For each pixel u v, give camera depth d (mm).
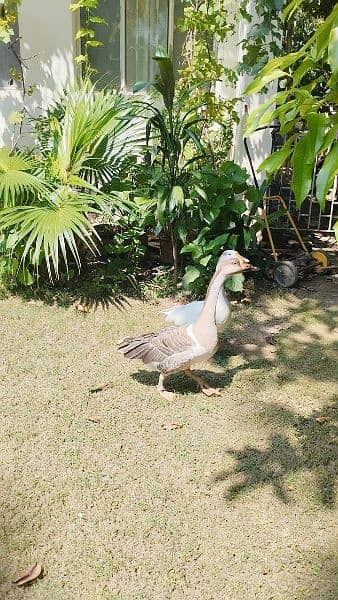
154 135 3066
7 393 2191
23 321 2748
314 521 1648
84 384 2258
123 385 2254
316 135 834
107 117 2961
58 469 1815
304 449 1925
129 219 3125
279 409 2137
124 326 2721
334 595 1429
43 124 3645
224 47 3932
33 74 3979
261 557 1530
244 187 3045
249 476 1803
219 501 1709
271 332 2719
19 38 3873
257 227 3178
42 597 1415
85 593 1427
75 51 3947
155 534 1590
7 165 2984
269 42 3480
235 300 3002
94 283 3102
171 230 2990
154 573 1480
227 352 2537
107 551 1538
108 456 1873
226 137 3857
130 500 1702
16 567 1491
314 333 2711
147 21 4074
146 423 2035
